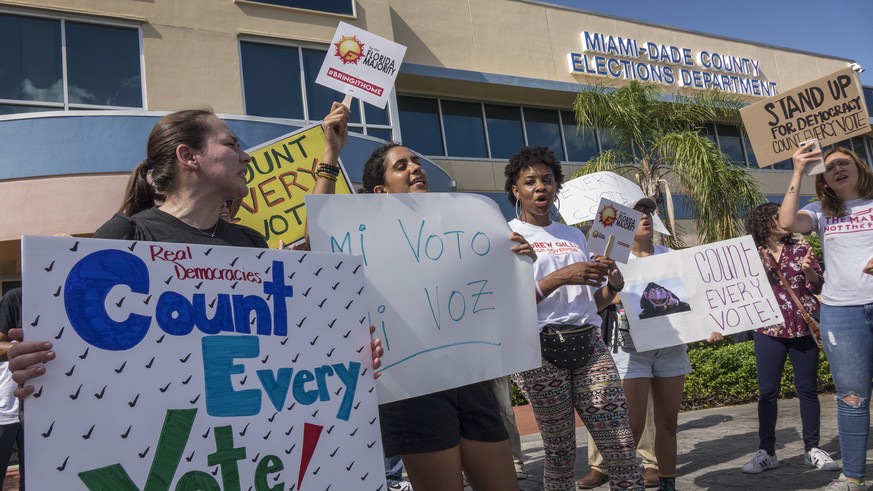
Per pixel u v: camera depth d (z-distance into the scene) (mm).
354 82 3367
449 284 2520
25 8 9703
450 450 2416
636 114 12273
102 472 1528
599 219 2959
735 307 4148
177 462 1625
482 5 15133
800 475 4332
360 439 1944
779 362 4637
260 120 10031
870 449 4844
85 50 10062
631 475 2965
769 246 4871
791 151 4133
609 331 4059
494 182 14688
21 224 8445
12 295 2898
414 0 14219
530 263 2744
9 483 6688
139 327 1648
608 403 3039
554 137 15977
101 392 1563
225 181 2096
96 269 1621
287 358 1865
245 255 1861
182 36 10758
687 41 18047
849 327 3553
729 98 14078
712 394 8414
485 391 2633
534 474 5137
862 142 20656
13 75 9547
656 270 4168
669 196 12211
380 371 2301
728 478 4426
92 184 8742
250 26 11406
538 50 15633
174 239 1961
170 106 10453
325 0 12203
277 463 1772
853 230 3586
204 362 1721
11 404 3865
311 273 1977
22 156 8586
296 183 4379
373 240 2412
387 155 2971
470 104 15047
